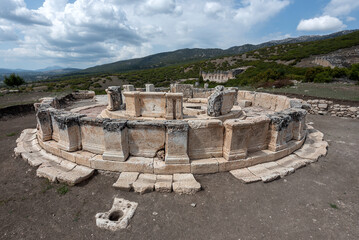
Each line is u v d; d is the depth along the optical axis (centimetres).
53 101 966
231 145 543
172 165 521
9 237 355
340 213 415
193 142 550
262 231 370
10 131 944
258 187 495
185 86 1562
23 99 1600
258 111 1282
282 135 626
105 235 359
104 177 530
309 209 427
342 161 641
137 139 552
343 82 2198
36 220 394
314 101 1351
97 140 573
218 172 547
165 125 521
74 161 574
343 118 1212
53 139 683
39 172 528
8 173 558
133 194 466
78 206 432
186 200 448
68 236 357
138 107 827
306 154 662
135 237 354
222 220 395
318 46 5956
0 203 439
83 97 1992
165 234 362
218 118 801
